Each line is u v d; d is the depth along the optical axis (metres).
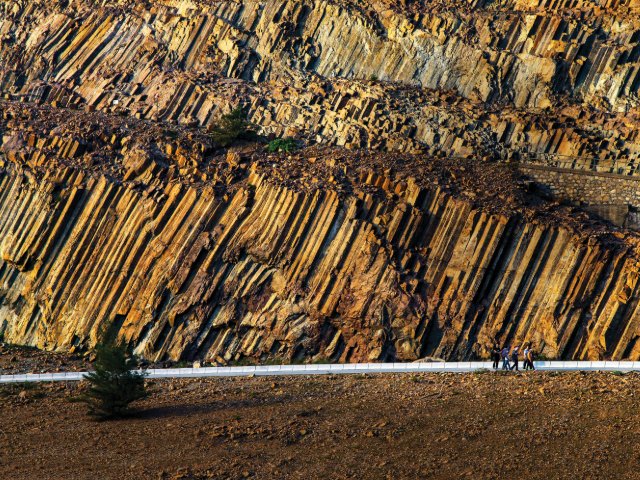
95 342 55.53
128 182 59.62
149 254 56.50
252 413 40.03
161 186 58.78
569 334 48.53
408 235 52.47
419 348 49.91
